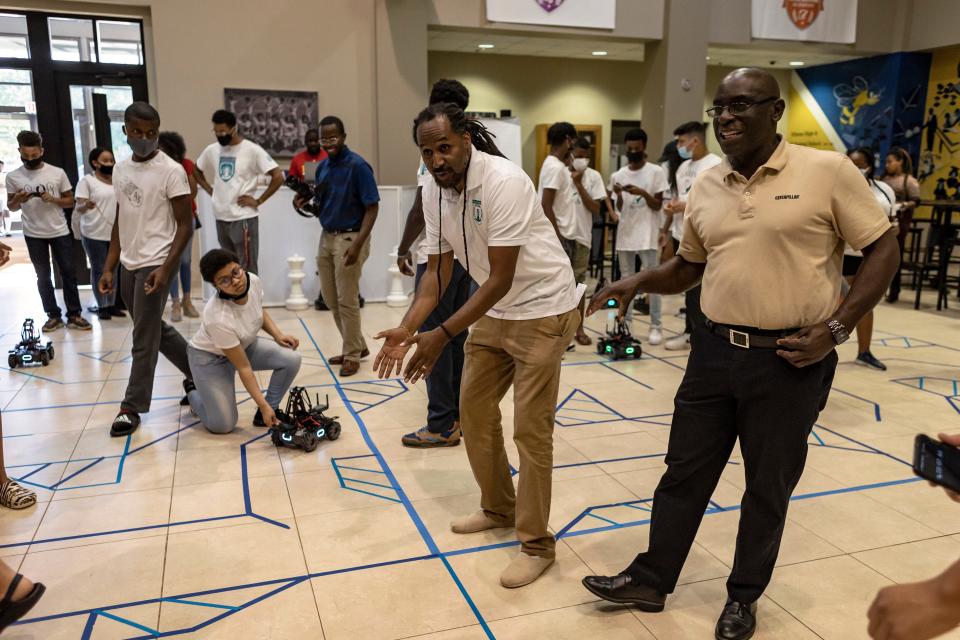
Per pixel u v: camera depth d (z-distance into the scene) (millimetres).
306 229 6762
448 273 2400
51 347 4871
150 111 3355
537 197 2230
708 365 1999
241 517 2729
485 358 2375
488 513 2643
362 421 3789
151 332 3562
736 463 3289
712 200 1980
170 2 7418
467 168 2107
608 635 2062
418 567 2398
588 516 2775
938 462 992
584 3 8711
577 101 11531
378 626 2082
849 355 5312
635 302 7012
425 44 8227
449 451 3404
